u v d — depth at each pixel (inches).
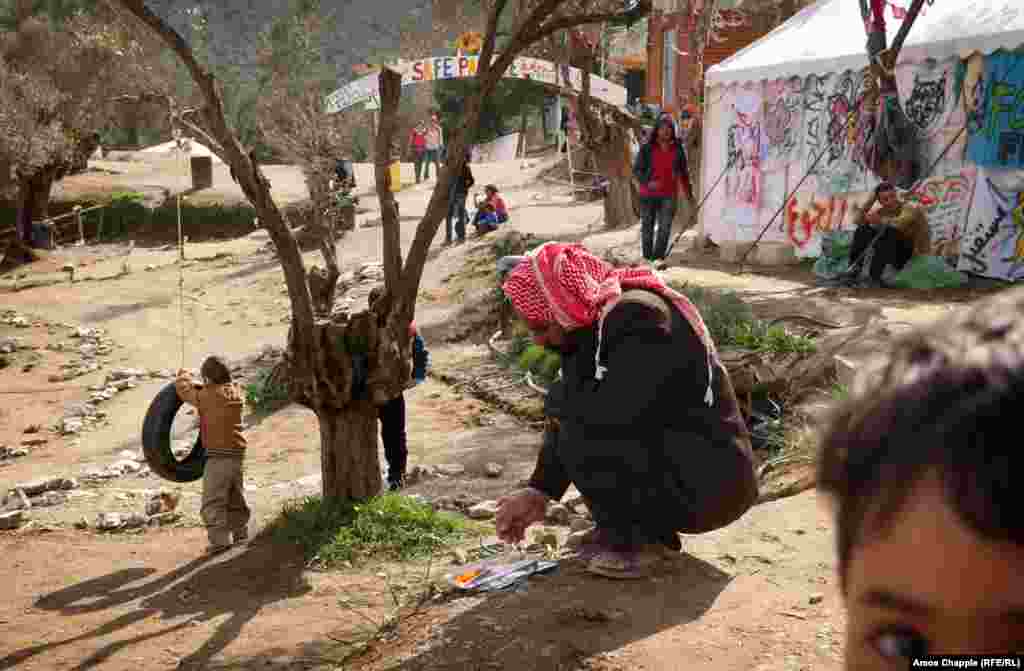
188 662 180.5
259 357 556.7
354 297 664.4
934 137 450.9
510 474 309.6
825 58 492.7
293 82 1876.2
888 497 15.8
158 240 1174.3
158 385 550.9
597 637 148.8
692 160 719.1
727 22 801.6
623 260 561.0
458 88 1622.8
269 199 231.5
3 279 928.9
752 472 162.4
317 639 179.8
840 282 439.2
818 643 141.2
